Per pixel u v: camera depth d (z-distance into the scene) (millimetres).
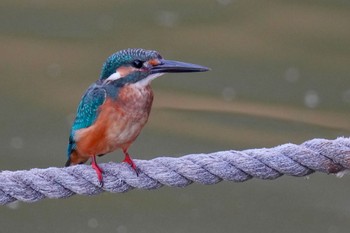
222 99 16656
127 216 14148
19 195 8016
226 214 14055
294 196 14352
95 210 14336
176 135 15703
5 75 17141
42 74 17172
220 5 19438
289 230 13633
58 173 8031
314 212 13969
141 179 7980
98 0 19594
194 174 7867
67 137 15508
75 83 16859
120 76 8703
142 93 8695
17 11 19234
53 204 14438
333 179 14656
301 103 16547
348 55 17797
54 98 16516
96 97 8586
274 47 18078
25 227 13922
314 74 17297
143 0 19562
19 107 16281
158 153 15250
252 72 17375
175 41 18203
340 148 7645
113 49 17875
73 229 13859
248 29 18641
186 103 16484
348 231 13492
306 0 19562
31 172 8031
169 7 19422
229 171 7809
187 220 13969
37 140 15445
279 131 15812
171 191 14602
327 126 15883
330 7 19344
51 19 18938
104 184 8023
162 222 13945
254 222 13852
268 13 19141
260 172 7789
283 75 17297
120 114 8562
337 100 16609
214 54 17859
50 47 17969
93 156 8711
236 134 15766
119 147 8742
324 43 18125
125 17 19094
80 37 18312
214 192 14555
